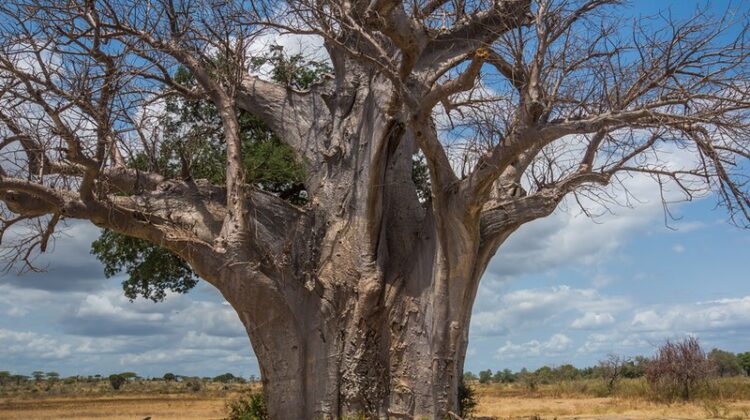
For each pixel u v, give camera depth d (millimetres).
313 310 12945
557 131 10344
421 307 12758
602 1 11023
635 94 10836
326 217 13680
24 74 11141
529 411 23797
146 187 13289
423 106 10938
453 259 12016
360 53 11344
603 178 12078
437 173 11680
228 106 13195
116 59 11984
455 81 10633
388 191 13711
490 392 41469
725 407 23609
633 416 20625
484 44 10836
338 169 13867
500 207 12562
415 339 12680
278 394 12570
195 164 15898
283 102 14820
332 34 12711
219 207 13156
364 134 13773
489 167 10812
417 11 11664
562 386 37562
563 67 10984
